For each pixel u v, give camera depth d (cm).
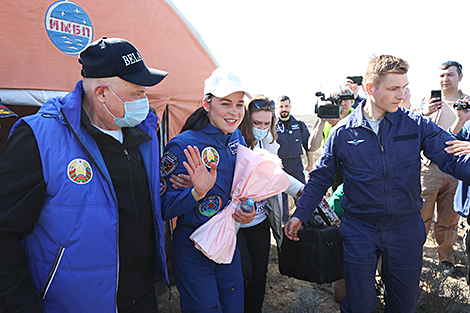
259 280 307
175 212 205
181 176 212
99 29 388
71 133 154
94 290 153
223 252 220
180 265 230
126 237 169
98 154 158
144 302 188
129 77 156
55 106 157
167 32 477
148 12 443
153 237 193
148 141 194
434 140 255
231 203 233
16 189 136
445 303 363
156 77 168
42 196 143
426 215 449
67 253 148
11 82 323
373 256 263
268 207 312
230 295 243
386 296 277
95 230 152
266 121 324
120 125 168
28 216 139
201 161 192
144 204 180
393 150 252
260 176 231
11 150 139
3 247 135
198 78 546
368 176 255
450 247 446
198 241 216
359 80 470
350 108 455
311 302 345
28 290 140
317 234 302
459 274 439
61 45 357
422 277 393
